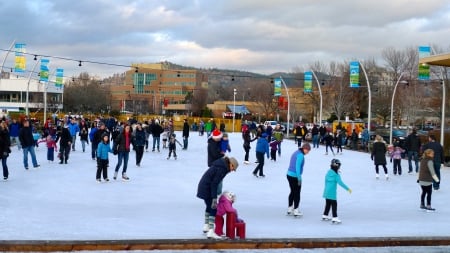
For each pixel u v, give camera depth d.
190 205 13.20
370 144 35.25
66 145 21.78
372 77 77.56
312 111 86.56
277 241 9.21
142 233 9.73
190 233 9.84
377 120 80.56
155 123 29.69
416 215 12.95
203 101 111.56
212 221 9.35
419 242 9.80
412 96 64.62
